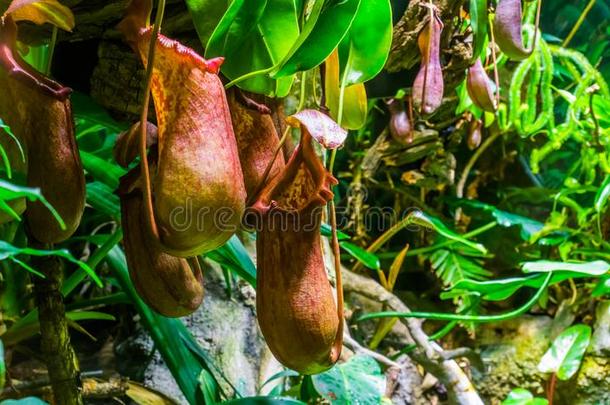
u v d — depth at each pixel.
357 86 1.02
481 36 1.19
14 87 0.88
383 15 0.95
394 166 2.13
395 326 1.91
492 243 2.25
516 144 2.33
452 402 1.57
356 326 1.85
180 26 1.12
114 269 1.20
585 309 2.02
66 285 1.20
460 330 2.08
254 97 0.98
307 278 0.89
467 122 1.97
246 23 0.90
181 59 0.83
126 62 1.13
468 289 1.42
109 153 1.47
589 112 1.92
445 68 1.33
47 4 0.87
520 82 1.82
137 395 1.21
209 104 0.84
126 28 0.86
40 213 0.90
